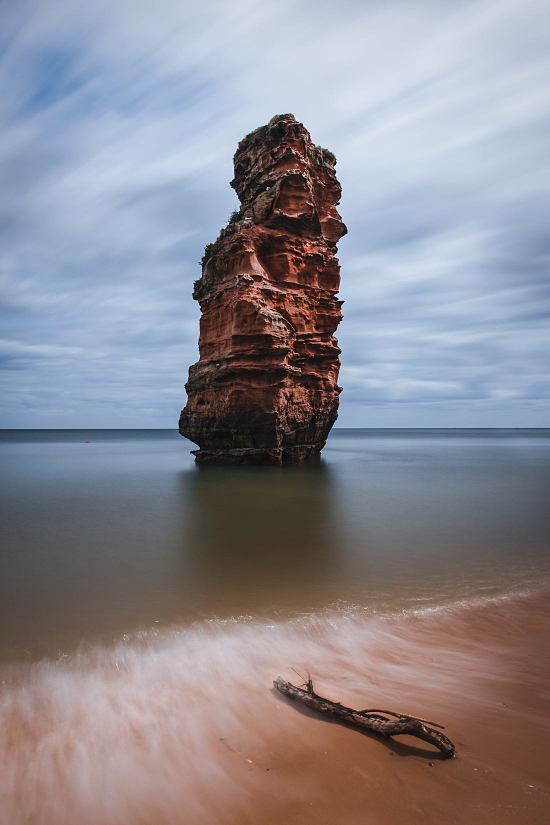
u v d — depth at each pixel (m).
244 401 36.09
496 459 54.44
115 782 3.95
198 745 4.47
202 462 43.31
